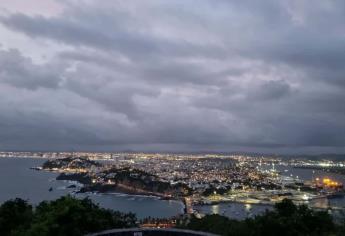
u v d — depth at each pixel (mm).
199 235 40875
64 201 46969
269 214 46562
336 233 44656
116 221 52438
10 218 45562
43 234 41531
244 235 44938
